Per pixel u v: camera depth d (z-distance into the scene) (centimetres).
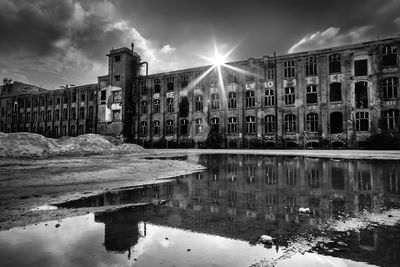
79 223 405
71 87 5069
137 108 4228
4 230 375
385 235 336
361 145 2730
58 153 1772
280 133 3148
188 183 783
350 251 288
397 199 546
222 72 3628
